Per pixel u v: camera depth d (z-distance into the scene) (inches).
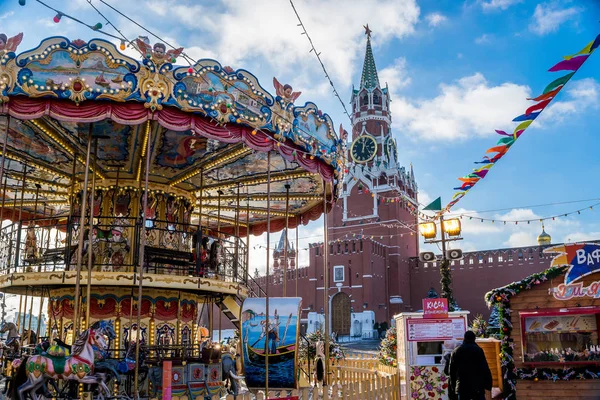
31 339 871.1
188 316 776.3
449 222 841.5
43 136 649.6
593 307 573.0
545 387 580.7
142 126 623.8
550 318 588.1
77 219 778.2
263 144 614.2
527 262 3181.6
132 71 532.4
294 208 1045.2
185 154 714.2
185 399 534.0
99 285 665.6
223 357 657.6
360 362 965.2
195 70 554.9
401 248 3666.3
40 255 729.0
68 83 520.1
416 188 4202.8
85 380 513.3
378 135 4023.1
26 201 980.6
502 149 537.6
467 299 3319.4
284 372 651.5
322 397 543.2
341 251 3467.0
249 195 954.7
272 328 665.0
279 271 3873.0
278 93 631.8
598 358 572.7
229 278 840.9
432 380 629.0
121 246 735.1
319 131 700.0
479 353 437.1
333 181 805.2
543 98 429.7
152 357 659.4
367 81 4256.9
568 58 377.4
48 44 518.6
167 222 729.0
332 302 3437.5
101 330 556.7
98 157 722.8
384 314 3425.2
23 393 490.9
